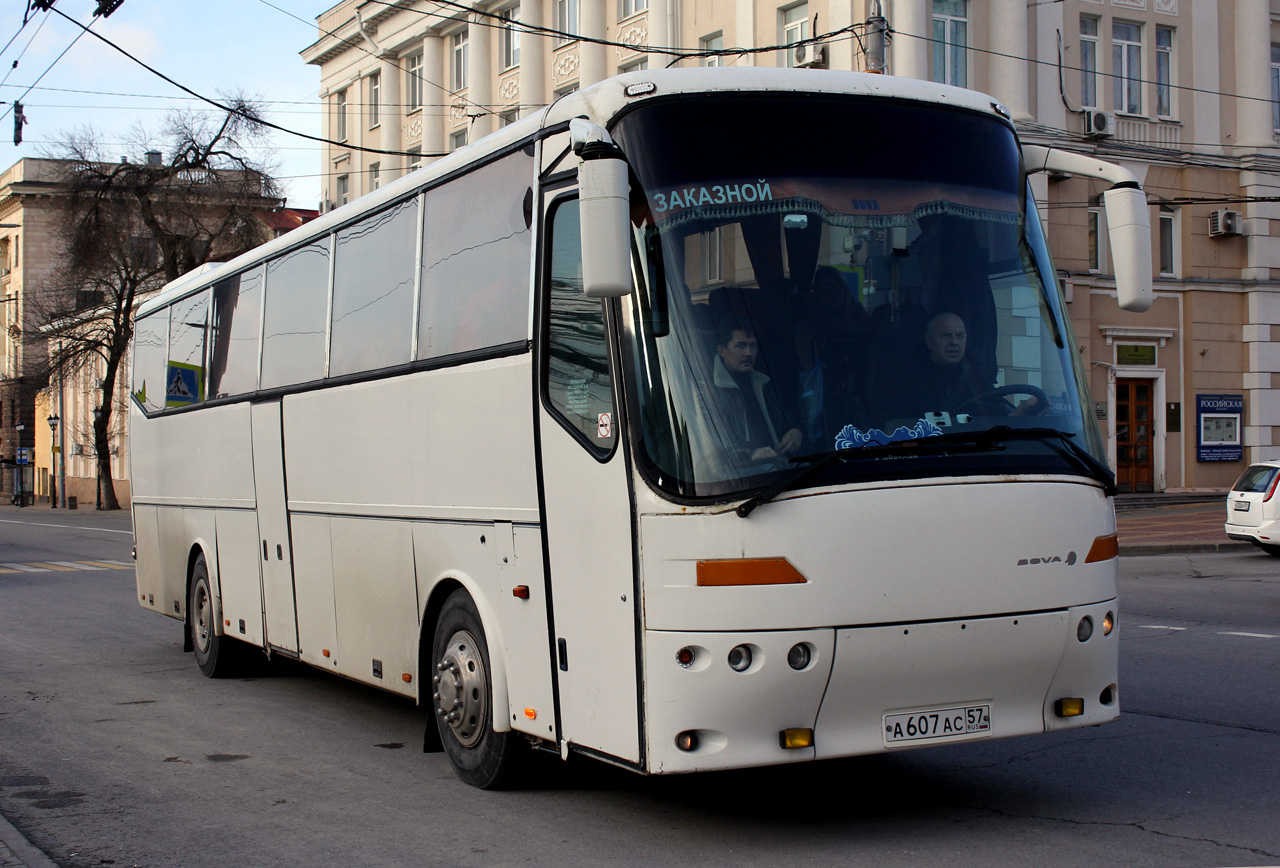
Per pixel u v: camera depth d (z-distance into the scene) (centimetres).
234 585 1008
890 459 510
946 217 557
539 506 580
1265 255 3169
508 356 612
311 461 848
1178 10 3086
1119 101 3034
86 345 5147
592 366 546
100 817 627
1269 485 1973
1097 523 554
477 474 637
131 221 4684
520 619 599
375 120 4809
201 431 1089
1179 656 1032
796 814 596
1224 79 3150
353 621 788
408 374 714
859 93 564
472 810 618
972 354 543
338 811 627
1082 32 2992
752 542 491
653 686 504
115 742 809
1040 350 562
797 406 505
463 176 675
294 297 898
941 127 573
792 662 493
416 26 4462
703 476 497
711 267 518
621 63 3616
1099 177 590
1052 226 2906
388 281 752
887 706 518
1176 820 572
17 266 6812
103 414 5591
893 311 533
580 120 496
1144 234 574
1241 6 3159
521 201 614
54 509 6375
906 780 657
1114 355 3006
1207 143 3122
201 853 562
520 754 638
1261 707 827
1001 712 539
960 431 526
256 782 695
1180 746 721
